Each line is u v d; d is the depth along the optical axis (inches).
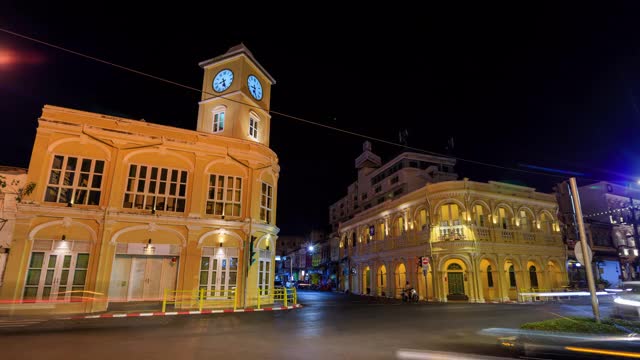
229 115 1013.2
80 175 761.6
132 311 698.2
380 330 483.5
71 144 765.9
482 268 1171.9
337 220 2600.9
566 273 1269.7
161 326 514.9
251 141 924.0
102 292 717.3
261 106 1107.3
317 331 473.4
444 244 1120.2
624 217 1670.8
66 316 629.6
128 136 803.4
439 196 1181.1
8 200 727.7
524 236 1214.3
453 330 482.6
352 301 1118.4
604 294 1304.1
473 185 1167.6
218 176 872.9
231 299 813.9
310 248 2554.1
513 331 468.8
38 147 740.7
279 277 3316.9
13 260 680.4
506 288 1123.3
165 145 830.5
